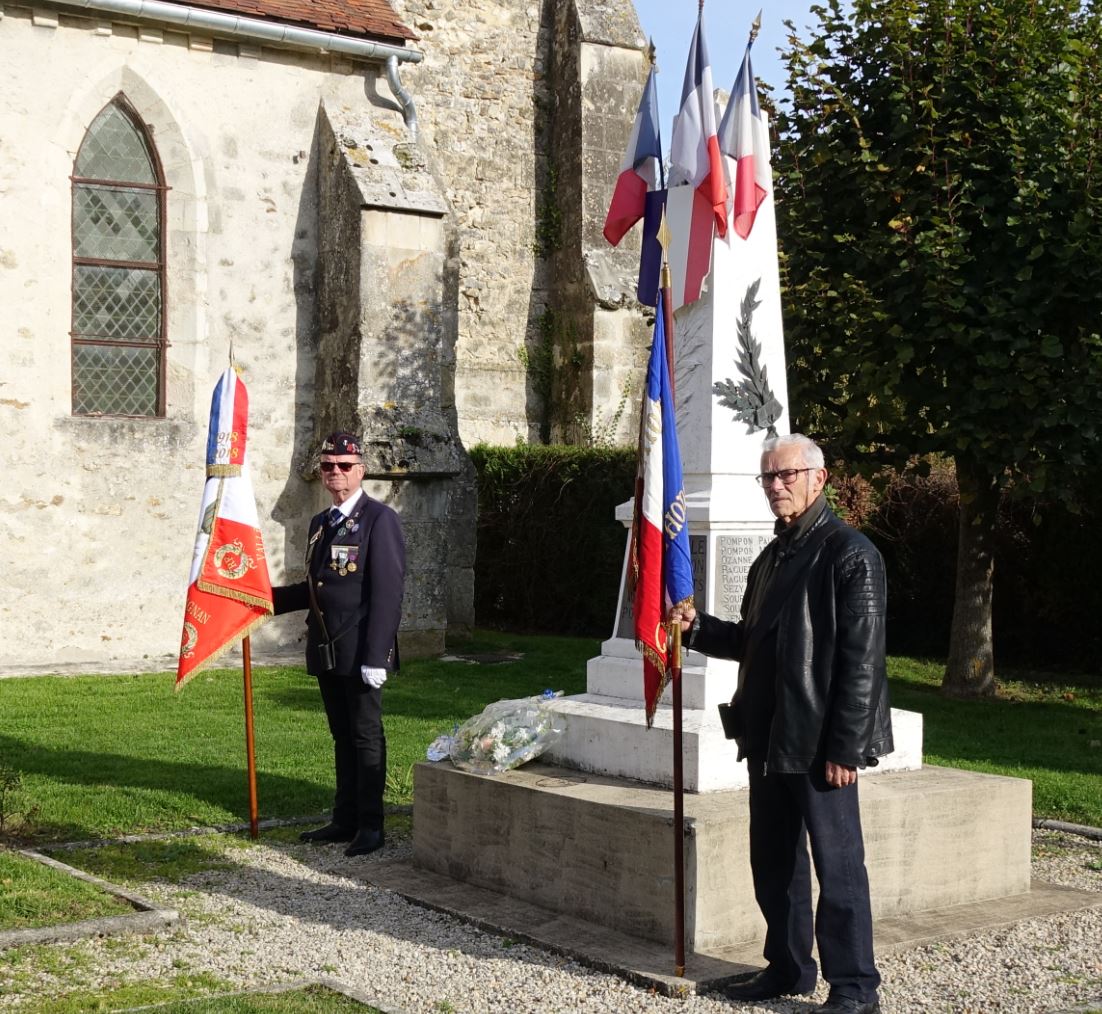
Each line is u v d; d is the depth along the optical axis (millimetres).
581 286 19453
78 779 8125
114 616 13180
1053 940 5438
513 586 17797
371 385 13516
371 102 14562
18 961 4957
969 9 10914
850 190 11375
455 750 6367
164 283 13578
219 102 13742
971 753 9438
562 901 5680
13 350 12703
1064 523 13938
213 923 5551
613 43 19625
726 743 5648
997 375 10688
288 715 10305
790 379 11438
